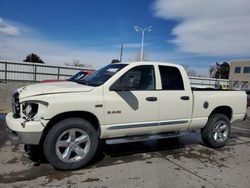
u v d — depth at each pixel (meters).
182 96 5.94
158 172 4.84
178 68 6.02
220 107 6.77
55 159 4.57
